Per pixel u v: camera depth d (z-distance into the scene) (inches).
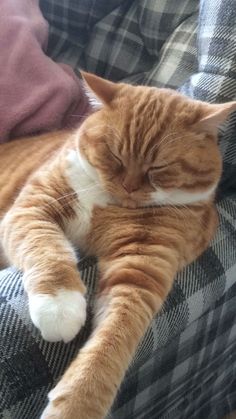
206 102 13.3
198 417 17.0
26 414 9.1
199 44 14.6
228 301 13.8
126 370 10.3
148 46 18.9
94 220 13.0
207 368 15.1
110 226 12.8
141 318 10.5
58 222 13.0
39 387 9.1
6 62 17.3
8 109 17.1
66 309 9.9
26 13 18.5
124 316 10.3
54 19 20.2
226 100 13.3
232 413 19.0
